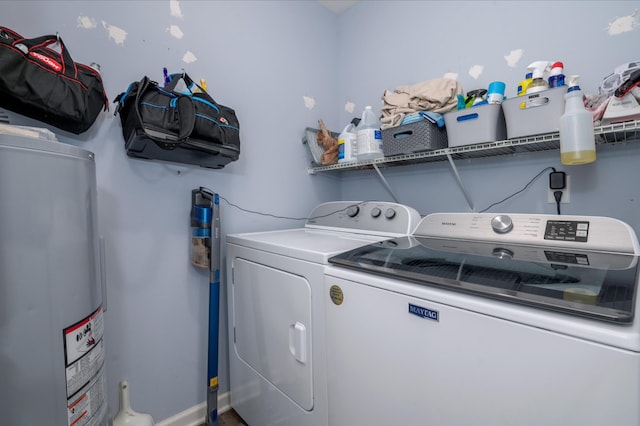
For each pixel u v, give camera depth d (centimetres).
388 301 87
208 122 132
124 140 136
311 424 117
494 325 67
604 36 126
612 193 125
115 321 138
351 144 184
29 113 105
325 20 224
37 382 75
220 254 160
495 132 126
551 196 141
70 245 81
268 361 138
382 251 110
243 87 178
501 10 153
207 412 152
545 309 62
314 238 150
